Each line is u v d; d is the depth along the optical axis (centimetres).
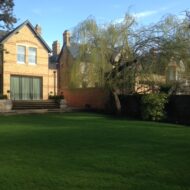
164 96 2514
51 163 971
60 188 749
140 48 2592
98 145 1265
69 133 1590
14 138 1419
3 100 2886
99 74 2733
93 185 771
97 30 2766
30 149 1176
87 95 3438
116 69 2681
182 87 2645
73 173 866
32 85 3484
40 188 748
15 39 3341
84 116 2630
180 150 1185
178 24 2578
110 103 3034
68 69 3156
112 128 1833
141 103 2577
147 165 955
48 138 1425
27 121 2169
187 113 2464
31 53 3472
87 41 2792
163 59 2548
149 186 768
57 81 3778
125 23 2673
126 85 2700
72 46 2989
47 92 3591
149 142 1354
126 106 2877
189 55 2525
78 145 1261
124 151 1154
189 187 764
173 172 885
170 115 2553
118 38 2662
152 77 2594
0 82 3278
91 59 2759
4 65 3247
